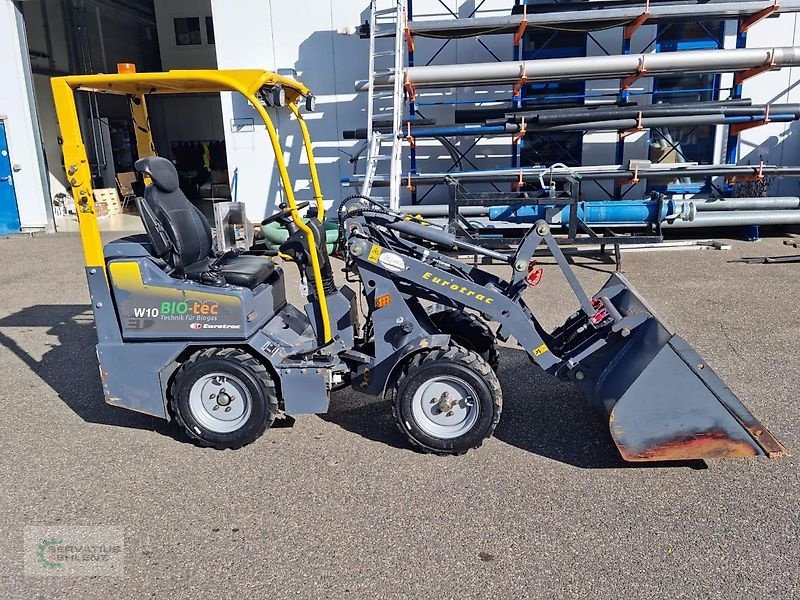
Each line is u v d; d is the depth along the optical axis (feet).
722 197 32.24
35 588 9.33
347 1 35.78
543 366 13.08
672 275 26.50
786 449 12.60
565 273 13.12
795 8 29.91
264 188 38.09
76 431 14.23
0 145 40.19
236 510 11.09
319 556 9.85
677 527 10.35
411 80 31.78
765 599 8.75
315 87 36.86
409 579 9.30
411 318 13.02
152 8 63.62
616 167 30.76
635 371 11.78
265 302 13.92
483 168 36.96
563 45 35.83
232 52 36.94
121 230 40.37
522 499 11.22
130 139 58.08
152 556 9.95
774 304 22.13
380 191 37.40
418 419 12.69
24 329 21.79
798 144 35.45
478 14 35.17
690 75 35.35
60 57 51.16
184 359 13.42
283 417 14.61
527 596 8.91
